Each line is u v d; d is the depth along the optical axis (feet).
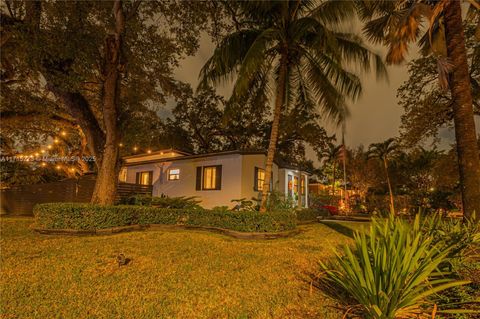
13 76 35.12
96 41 28.71
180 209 31.78
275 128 30.48
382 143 105.09
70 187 42.47
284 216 27.86
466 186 18.24
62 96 32.60
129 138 42.88
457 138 19.11
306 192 61.16
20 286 12.13
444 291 9.47
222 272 14.78
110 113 30.42
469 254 10.89
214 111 84.53
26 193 44.21
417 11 21.18
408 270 8.14
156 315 9.76
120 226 27.30
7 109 37.63
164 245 21.11
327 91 30.50
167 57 32.78
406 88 46.19
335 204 78.79
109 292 11.71
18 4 28.07
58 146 61.36
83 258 16.80
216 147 91.45
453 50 19.57
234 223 26.76
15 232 25.14
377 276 8.31
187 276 14.01
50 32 26.63
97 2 28.43
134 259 16.93
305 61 32.17
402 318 8.55
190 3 33.04
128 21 29.78
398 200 66.54
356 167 106.52
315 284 13.05
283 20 28.37
